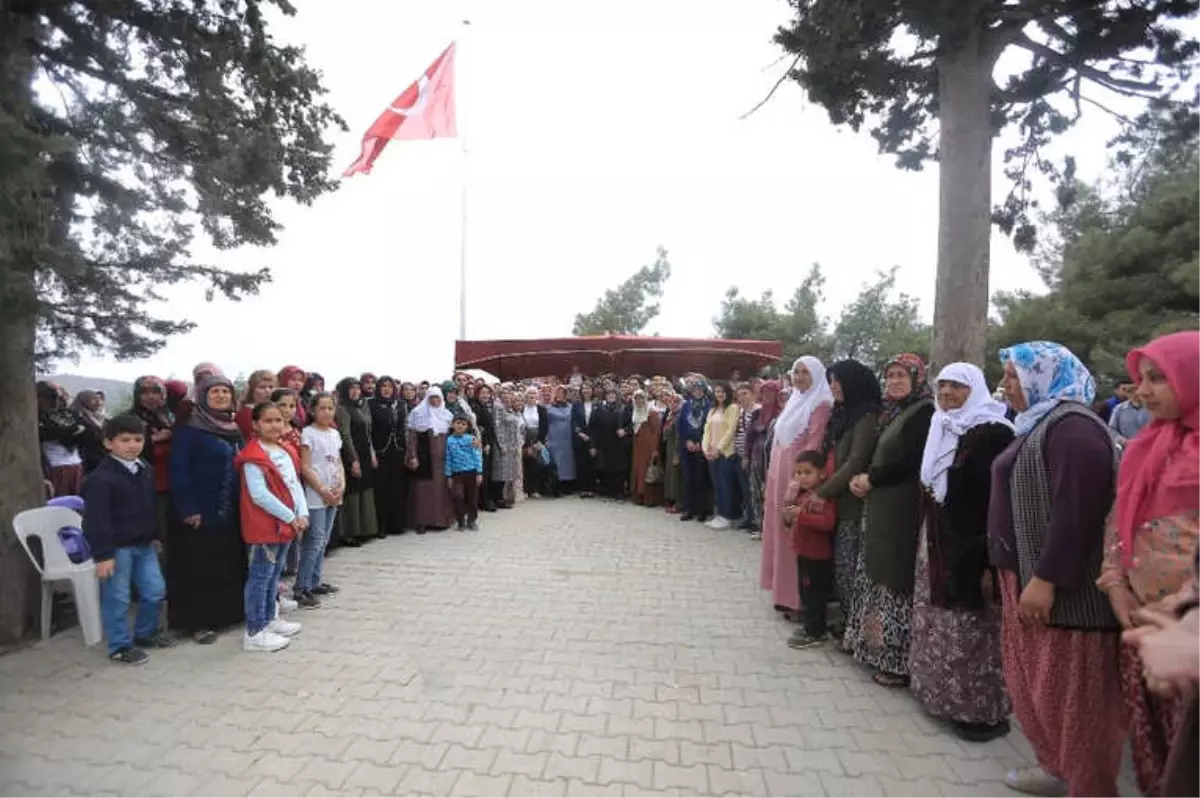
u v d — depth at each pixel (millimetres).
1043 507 2658
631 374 14781
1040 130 7348
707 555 7262
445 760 3172
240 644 4598
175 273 5195
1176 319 13672
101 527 4133
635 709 3715
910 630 3961
